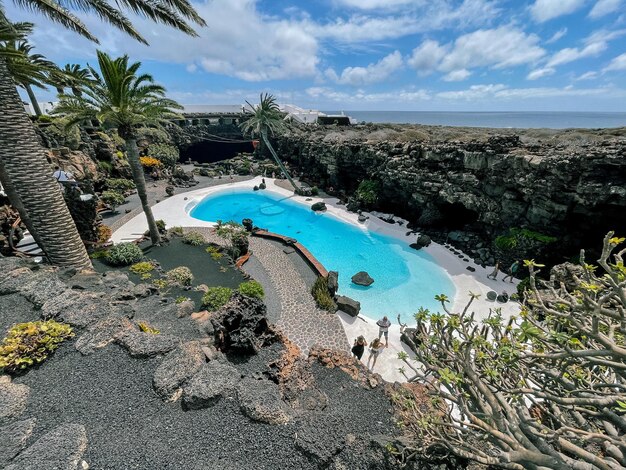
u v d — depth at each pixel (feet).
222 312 33.53
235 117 237.04
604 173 54.08
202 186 143.84
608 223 57.47
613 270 11.77
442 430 17.97
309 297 57.98
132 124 65.26
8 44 43.65
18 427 16.67
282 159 194.80
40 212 43.45
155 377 20.75
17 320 26.50
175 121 196.85
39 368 21.80
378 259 77.97
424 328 18.53
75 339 24.35
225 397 20.18
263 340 33.35
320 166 149.38
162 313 38.52
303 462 16.67
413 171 92.79
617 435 13.99
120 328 25.58
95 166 107.55
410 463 17.11
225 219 108.37
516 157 66.69
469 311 56.13
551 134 99.60
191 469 15.66
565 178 57.82
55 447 15.19
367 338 47.78
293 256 76.69
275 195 135.33
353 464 16.81
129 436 17.31
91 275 45.93
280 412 18.99
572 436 13.05
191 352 23.38
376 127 167.02
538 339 14.08
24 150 40.81
